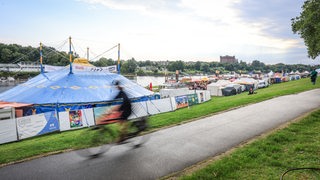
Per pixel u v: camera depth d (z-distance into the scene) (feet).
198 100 86.99
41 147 26.11
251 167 18.89
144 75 654.53
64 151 24.43
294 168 18.47
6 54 459.32
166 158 22.21
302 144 23.53
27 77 384.27
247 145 24.70
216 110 48.01
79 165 20.79
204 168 18.85
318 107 47.55
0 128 40.57
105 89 77.36
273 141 25.25
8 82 339.36
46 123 46.91
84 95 70.69
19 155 23.47
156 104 69.41
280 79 196.75
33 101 65.31
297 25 98.37
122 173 19.06
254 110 46.70
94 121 54.08
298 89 85.46
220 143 26.55
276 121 36.35
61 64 405.59
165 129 33.32
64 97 67.72
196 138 28.63
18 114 57.62
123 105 26.21
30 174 19.06
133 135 26.63
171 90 114.62
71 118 50.85
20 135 42.86
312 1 70.64
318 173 17.63
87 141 27.81
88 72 85.51
